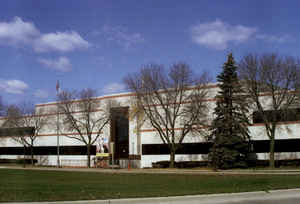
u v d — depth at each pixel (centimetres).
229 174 2902
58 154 5094
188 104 4356
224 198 1349
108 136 5044
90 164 5153
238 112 4009
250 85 3816
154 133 4691
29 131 5794
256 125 4200
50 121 5628
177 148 4256
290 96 3728
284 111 3722
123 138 4991
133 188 1739
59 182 2328
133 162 4803
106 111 5028
